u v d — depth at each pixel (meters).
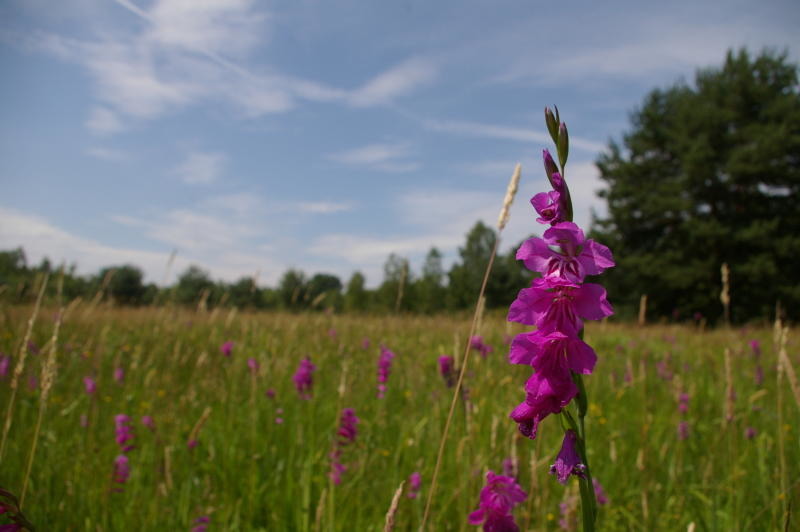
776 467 3.38
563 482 1.20
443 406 4.80
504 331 6.40
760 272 31.56
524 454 3.09
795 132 34.16
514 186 1.87
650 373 6.87
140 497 3.24
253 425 4.11
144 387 5.34
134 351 6.92
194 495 3.40
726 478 3.47
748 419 4.73
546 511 3.20
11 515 1.34
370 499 3.45
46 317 7.76
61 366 5.81
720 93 36.41
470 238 55.56
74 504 3.03
